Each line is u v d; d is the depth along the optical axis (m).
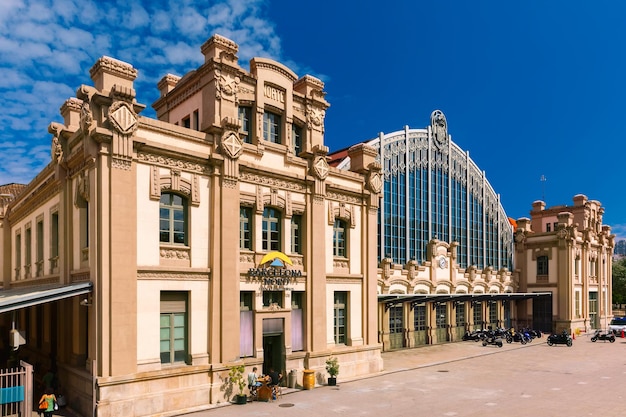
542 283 56.06
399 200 42.94
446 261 46.31
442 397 23.11
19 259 32.47
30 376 17.86
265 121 26.14
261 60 25.55
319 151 27.14
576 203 60.66
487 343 43.56
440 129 48.34
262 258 24.33
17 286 32.09
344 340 28.97
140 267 19.53
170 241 21.05
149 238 20.11
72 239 22.03
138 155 19.92
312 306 26.39
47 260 25.36
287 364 25.00
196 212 21.78
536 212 64.50
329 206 28.30
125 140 19.23
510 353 39.44
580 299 57.09
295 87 29.17
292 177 25.91
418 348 40.94
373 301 30.38
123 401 18.41
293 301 26.08
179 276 20.84
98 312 18.42
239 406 21.00
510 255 57.41
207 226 22.14
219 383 21.41
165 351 20.47
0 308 16.80
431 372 30.20
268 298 24.83
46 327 25.28
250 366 23.05
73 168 21.94
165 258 20.59
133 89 19.52
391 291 39.78
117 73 19.69
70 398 20.38
